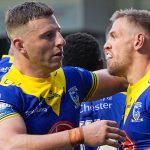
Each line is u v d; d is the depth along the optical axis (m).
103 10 15.54
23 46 4.55
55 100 4.60
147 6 15.53
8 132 4.27
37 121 4.51
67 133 4.23
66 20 15.22
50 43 4.50
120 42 4.77
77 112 4.77
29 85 4.55
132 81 4.76
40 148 4.20
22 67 4.60
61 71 4.82
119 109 5.52
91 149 5.54
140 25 4.73
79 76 4.91
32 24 4.49
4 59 5.59
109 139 4.20
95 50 6.19
